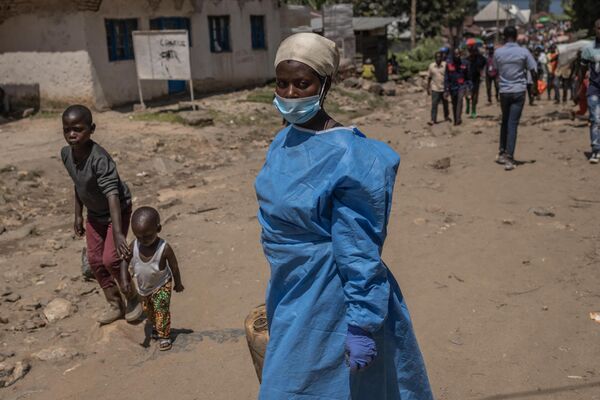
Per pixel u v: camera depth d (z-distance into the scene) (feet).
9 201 27.17
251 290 16.88
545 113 48.03
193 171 33.24
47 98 52.49
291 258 7.58
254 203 25.36
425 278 17.03
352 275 7.16
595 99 28.94
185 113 46.32
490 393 11.63
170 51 47.75
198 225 22.56
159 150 36.91
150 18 55.77
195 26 61.57
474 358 12.87
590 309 14.74
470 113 52.90
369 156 7.19
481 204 23.75
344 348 7.55
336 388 7.66
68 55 50.26
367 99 63.52
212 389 12.20
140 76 49.65
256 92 62.59
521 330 13.92
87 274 18.20
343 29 77.30
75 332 15.01
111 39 52.11
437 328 14.19
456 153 33.94
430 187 26.58
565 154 31.65
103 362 13.41
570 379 11.95
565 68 52.70
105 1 50.49
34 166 31.14
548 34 174.91
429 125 45.70
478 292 15.99
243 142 41.32
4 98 49.80
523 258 18.04
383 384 7.92
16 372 12.96
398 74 92.48
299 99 7.20
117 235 12.89
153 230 13.01
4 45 53.67
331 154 7.18
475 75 48.03
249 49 69.15
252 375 12.62
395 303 7.85
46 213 26.45
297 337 7.52
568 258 17.87
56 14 49.96
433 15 144.97
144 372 12.92
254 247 20.01
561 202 23.50
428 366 12.62
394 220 22.03
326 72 7.28
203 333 14.51
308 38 7.23
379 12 146.82
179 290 13.91
